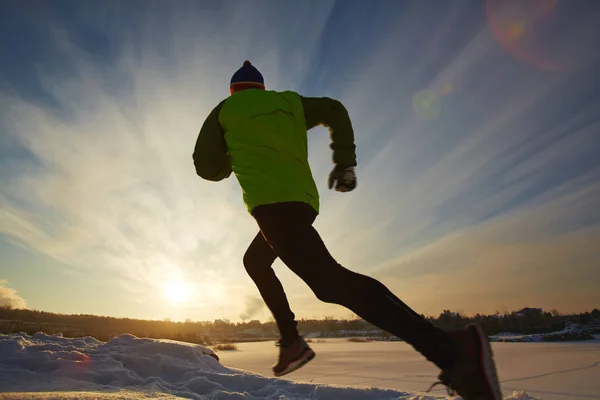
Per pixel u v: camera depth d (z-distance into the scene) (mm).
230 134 1545
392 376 20984
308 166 1563
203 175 1726
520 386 17656
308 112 1681
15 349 3219
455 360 1218
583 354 35969
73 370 2957
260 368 28578
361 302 1304
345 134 1686
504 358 33562
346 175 1688
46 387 2414
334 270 1342
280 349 1678
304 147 1584
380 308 1289
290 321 1691
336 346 67812
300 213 1387
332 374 22672
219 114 1595
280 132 1495
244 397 3176
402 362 31656
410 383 17531
